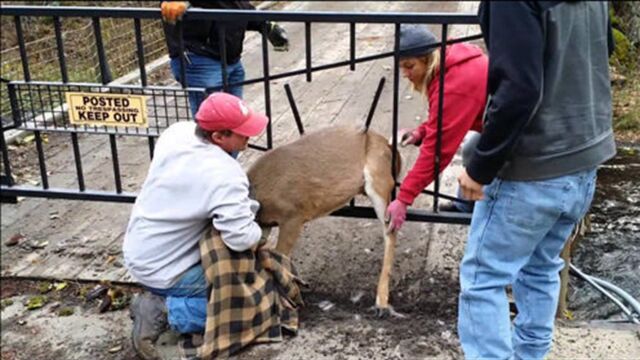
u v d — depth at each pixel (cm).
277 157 314
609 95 213
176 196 287
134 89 338
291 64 713
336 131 326
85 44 645
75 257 381
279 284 312
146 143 536
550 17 187
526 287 249
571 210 220
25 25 757
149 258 292
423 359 291
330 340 305
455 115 292
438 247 376
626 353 289
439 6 986
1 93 509
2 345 315
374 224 404
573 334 302
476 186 209
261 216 312
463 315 237
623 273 337
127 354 307
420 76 302
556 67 195
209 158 285
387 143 334
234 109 280
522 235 219
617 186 384
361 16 300
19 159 506
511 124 191
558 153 207
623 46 399
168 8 320
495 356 232
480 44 629
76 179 475
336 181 312
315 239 390
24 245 395
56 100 378
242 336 298
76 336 320
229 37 383
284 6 1032
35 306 341
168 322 300
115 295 345
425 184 306
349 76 669
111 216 427
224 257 287
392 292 338
